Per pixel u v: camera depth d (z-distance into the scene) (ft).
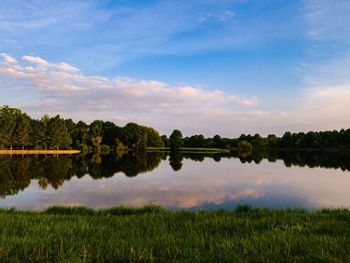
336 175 83.71
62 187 57.62
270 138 494.59
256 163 137.80
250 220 24.02
